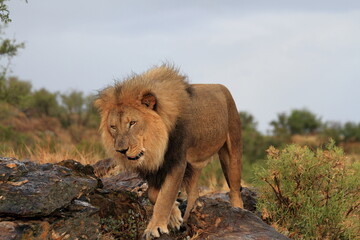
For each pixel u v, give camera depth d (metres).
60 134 45.03
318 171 11.74
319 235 11.26
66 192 8.84
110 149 9.73
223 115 11.45
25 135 30.86
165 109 9.38
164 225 9.58
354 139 58.06
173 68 10.46
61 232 8.38
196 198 11.44
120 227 10.05
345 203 11.60
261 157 41.00
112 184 12.41
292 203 11.65
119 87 9.53
